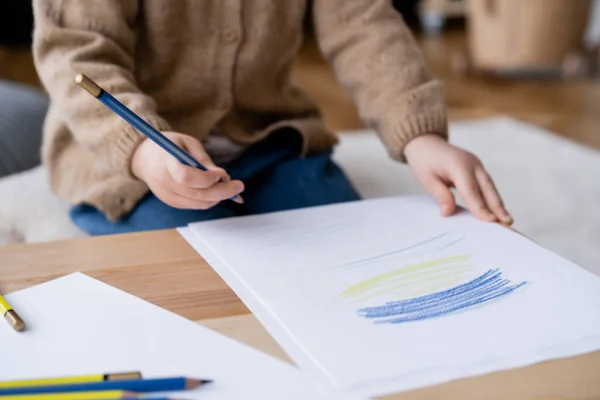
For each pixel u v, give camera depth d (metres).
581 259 1.20
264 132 0.94
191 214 0.81
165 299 0.51
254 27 0.92
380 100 0.88
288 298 0.52
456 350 0.45
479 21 2.72
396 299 0.52
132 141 0.69
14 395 0.39
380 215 0.68
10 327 0.48
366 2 0.96
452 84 2.63
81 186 0.90
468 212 0.70
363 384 0.42
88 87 0.55
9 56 3.10
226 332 0.47
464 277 0.55
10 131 1.30
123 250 0.60
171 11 0.88
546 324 0.48
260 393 0.41
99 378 0.41
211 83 0.92
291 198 0.89
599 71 2.77
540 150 1.73
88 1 0.83
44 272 0.56
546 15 2.59
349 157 1.53
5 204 1.04
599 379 0.43
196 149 0.65
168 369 0.43
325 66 2.88
